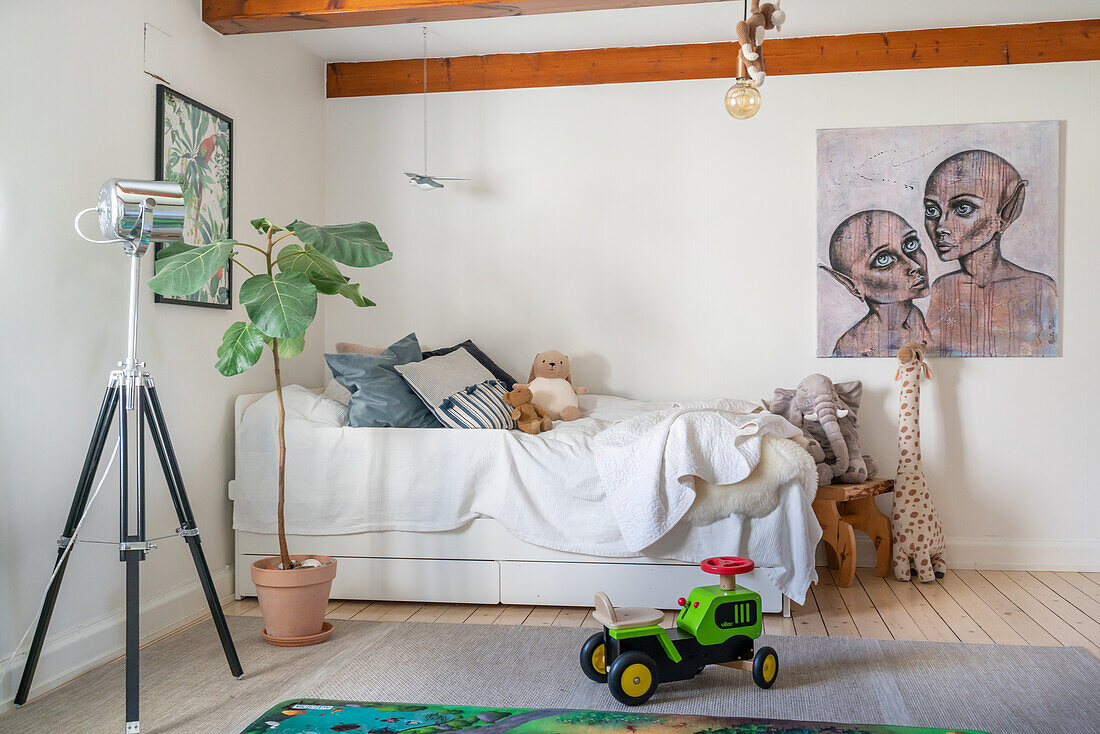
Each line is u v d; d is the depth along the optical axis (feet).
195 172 11.23
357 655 9.69
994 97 13.65
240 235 12.44
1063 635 10.21
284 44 13.78
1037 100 13.56
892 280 13.87
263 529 11.87
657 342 14.49
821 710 8.04
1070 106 13.51
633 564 11.08
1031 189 13.55
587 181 14.64
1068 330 13.55
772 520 10.62
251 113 12.78
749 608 8.68
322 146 15.14
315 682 8.85
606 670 8.73
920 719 7.79
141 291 10.19
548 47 14.46
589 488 11.04
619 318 14.60
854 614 11.16
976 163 13.66
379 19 11.35
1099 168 13.44
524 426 12.33
